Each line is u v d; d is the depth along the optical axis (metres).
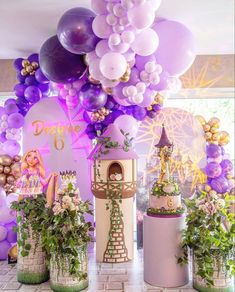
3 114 3.72
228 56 4.19
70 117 3.67
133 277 2.74
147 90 2.99
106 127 3.45
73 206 2.43
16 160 3.62
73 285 2.42
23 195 2.66
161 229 2.49
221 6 2.90
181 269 2.51
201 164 3.81
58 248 2.40
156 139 3.82
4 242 3.28
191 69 4.20
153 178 3.73
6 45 3.70
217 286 2.32
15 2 2.75
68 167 3.65
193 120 3.84
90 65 2.67
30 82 3.59
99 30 2.35
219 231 2.31
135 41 2.46
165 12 3.00
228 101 4.31
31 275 2.60
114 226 3.13
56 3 2.78
